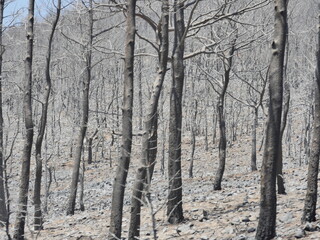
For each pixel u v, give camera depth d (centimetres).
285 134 4906
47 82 1642
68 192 3164
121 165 1032
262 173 1008
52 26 1628
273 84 984
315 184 1122
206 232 1255
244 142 4725
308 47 2709
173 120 1409
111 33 2275
